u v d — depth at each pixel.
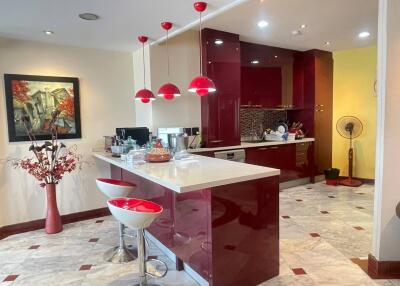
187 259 2.30
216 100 4.20
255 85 4.97
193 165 2.62
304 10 3.38
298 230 3.28
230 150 4.33
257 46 4.95
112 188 2.62
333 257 2.65
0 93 3.35
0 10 2.54
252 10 3.36
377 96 2.30
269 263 2.30
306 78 5.51
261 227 2.23
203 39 4.05
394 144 2.24
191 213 2.20
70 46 3.77
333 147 5.92
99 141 4.04
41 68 3.58
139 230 2.08
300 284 2.24
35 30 3.13
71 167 3.55
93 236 3.28
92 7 2.52
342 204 4.21
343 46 5.21
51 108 3.65
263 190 2.23
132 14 2.71
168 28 3.01
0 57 3.33
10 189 3.45
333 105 5.84
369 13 3.50
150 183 2.83
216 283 2.02
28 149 3.54
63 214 3.80
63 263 2.67
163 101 3.98
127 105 4.27
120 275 2.45
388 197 2.28
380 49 2.24
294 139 5.28
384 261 2.33
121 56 4.18
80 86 3.87
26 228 3.54
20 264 2.66
